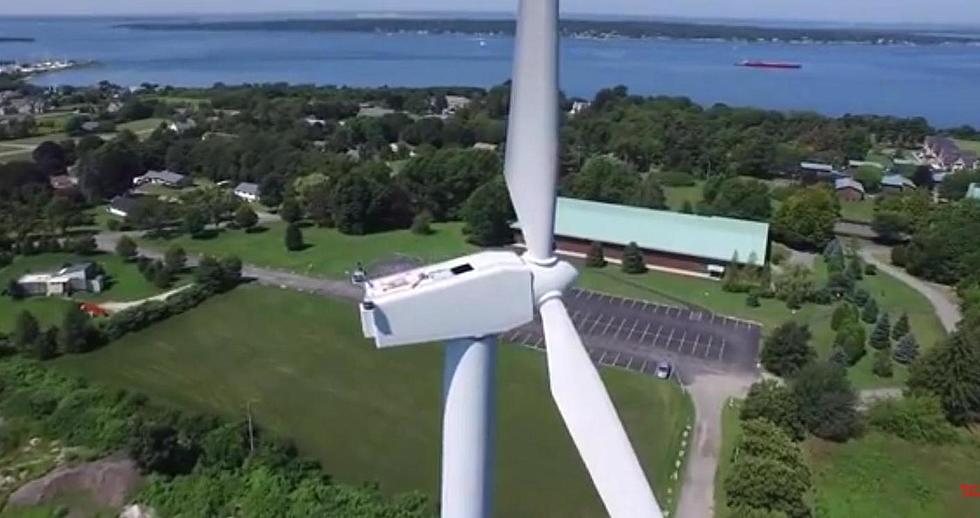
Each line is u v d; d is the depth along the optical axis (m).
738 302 62.06
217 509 34.38
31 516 34.38
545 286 15.30
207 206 81.50
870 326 57.94
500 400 46.56
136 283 65.06
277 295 63.41
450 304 14.69
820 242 74.56
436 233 80.81
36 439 40.09
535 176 14.89
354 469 39.31
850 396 42.03
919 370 45.00
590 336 55.16
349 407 45.94
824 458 39.88
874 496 37.00
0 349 50.78
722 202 81.44
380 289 14.69
